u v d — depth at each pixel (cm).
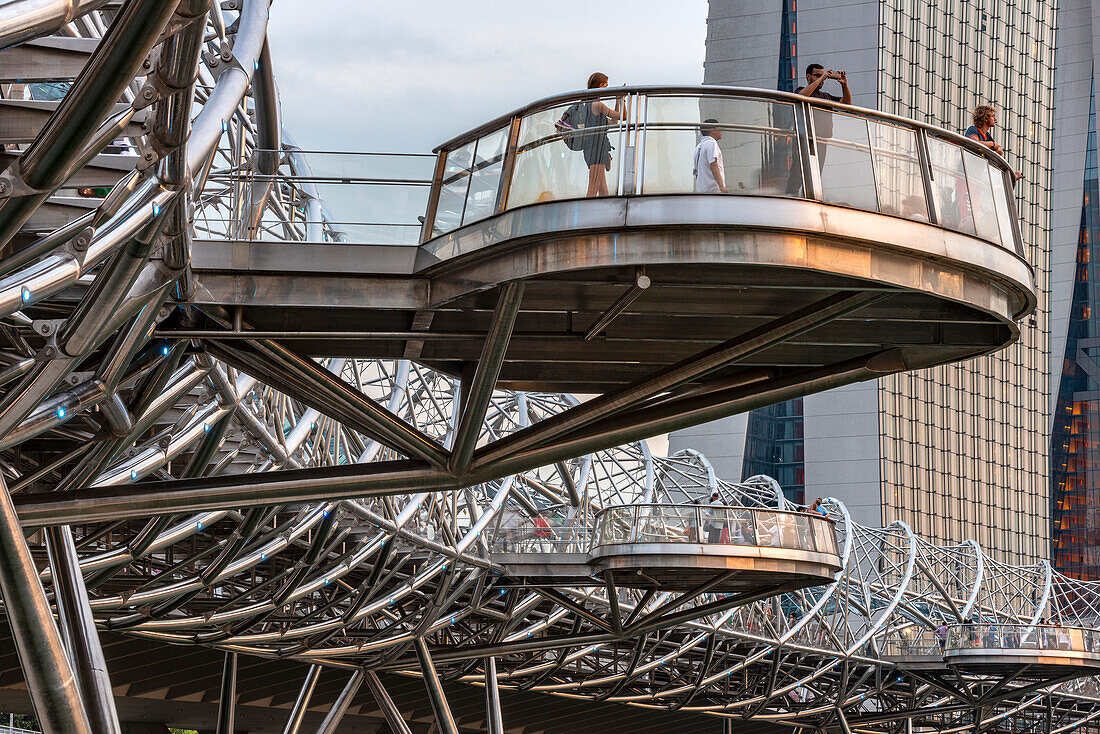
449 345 2109
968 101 16250
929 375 15388
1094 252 16975
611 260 1595
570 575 5100
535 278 1669
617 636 5088
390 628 5162
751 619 6625
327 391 1925
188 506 1948
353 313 1956
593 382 2244
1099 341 16775
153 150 1291
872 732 8819
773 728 9044
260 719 6209
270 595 4184
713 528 4650
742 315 1881
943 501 15312
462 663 5988
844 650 7162
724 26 16138
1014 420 16262
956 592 10931
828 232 1611
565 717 7856
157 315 1677
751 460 15000
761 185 1628
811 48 15700
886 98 15450
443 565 4903
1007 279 1775
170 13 1033
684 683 7262
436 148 1878
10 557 1380
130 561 3212
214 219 1900
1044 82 17188
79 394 1748
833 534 4856
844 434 14925
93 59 1057
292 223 1908
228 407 2664
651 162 1627
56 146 1098
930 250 1680
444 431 4662
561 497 5909
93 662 1992
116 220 1320
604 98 1661
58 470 3031
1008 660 7056
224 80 1552
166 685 5300
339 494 1989
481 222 1716
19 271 1341
